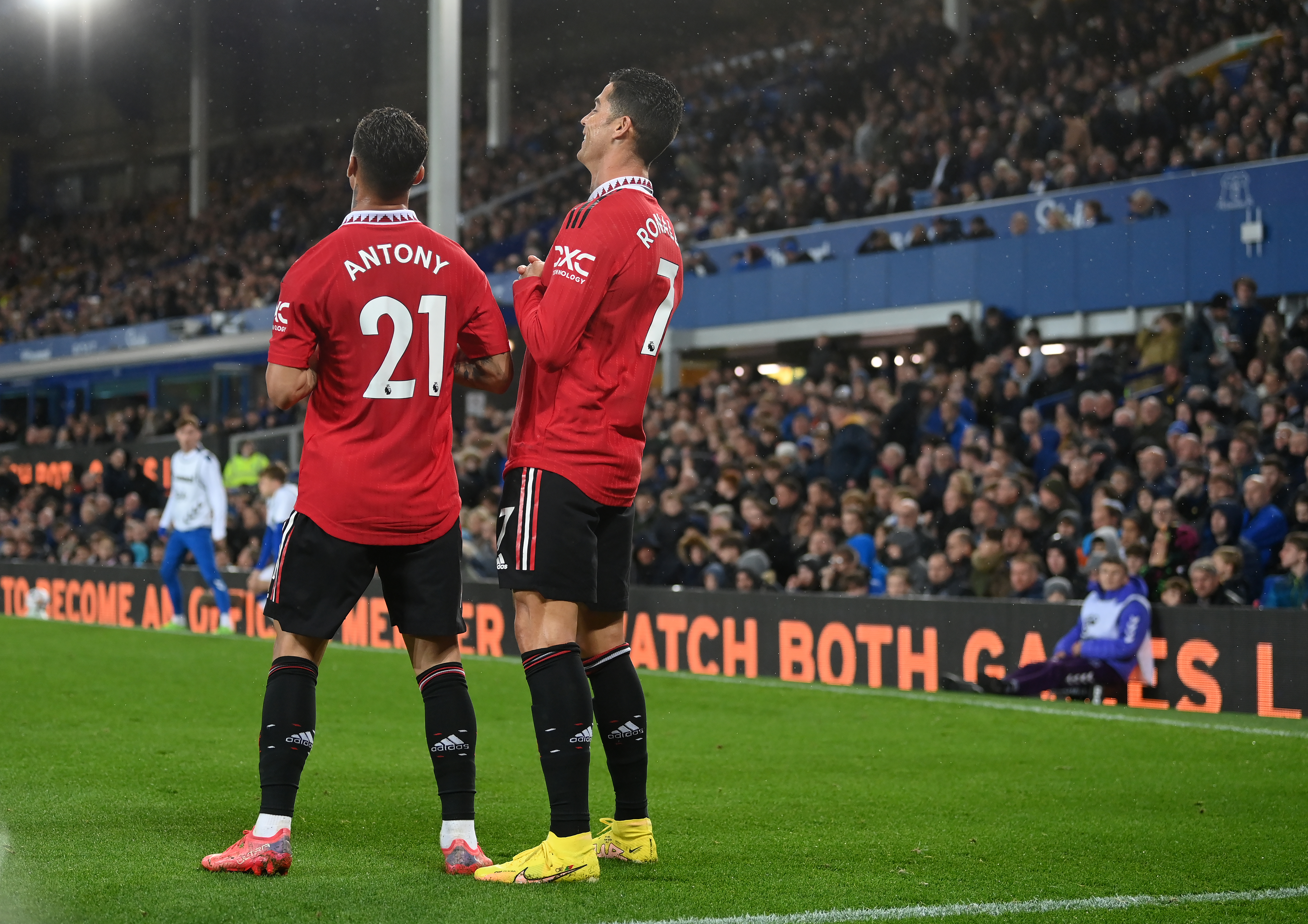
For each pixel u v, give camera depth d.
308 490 9.44
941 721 19.48
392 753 15.68
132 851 9.84
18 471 61.66
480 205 71.50
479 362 10.13
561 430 9.39
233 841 10.30
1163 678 22.62
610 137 9.73
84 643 29.34
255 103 95.00
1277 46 45.78
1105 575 22.97
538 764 15.05
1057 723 19.23
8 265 98.56
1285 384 33.56
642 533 34.94
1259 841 11.27
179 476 34.09
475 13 79.62
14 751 15.09
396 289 9.40
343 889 8.74
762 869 9.84
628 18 77.69
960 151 50.00
